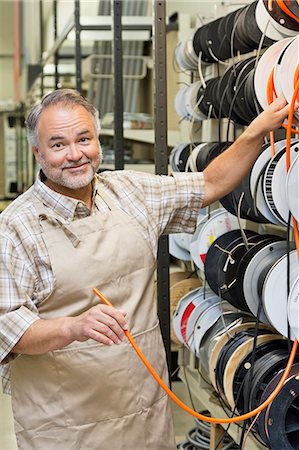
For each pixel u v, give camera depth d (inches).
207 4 156.5
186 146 130.0
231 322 102.0
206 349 104.4
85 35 188.7
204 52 115.8
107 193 79.9
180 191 82.0
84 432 74.4
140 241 77.3
